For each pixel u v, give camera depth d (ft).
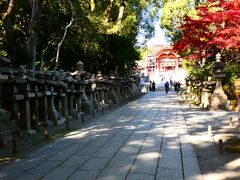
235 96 59.57
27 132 36.09
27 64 45.88
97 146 28.66
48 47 67.87
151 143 29.19
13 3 44.24
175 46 61.77
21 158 25.25
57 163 23.24
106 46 77.25
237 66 64.39
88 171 20.94
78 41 65.72
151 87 170.91
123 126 40.60
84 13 61.26
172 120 45.24
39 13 47.96
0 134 29.84
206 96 63.00
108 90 80.89
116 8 77.10
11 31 44.96
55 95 46.44
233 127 37.35
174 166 21.65
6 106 34.27
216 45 59.36
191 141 29.73
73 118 52.11
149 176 19.62
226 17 54.60
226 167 21.27
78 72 58.65
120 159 23.76
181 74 207.82
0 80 32.45
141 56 110.83
